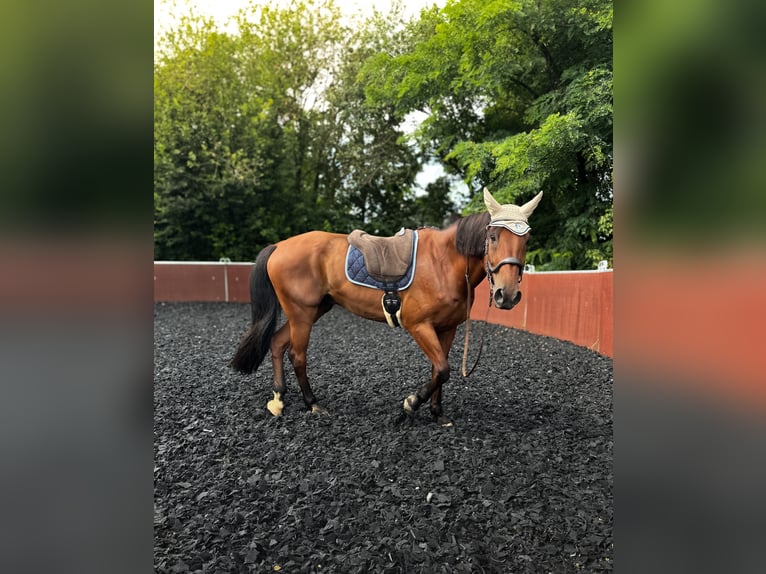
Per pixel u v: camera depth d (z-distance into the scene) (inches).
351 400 170.2
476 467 115.3
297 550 85.6
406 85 525.0
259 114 632.4
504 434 136.6
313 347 274.7
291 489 106.7
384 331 337.7
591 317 254.5
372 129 687.1
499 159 411.8
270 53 678.5
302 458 122.4
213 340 294.2
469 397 173.8
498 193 426.0
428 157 661.3
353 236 146.9
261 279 158.1
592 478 109.0
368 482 109.2
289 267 152.4
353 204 714.8
